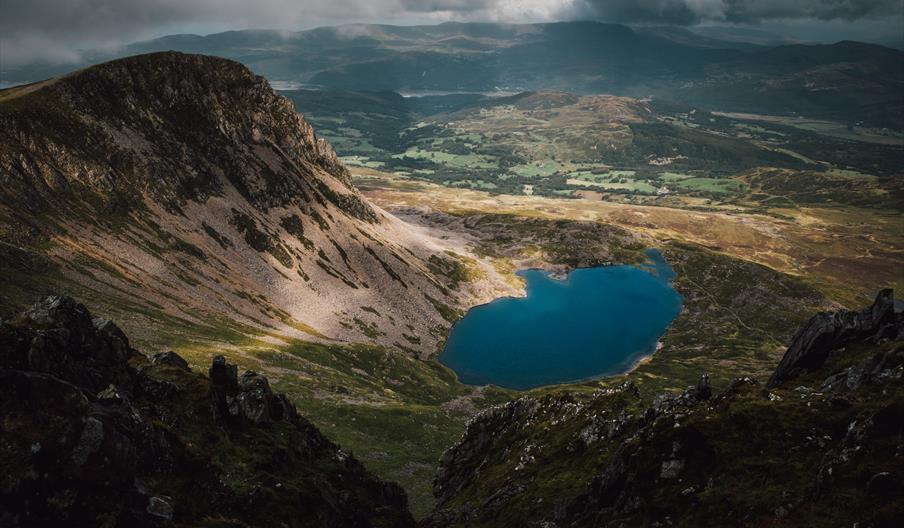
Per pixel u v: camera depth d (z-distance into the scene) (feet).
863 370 150.51
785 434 137.39
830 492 111.55
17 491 81.92
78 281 476.95
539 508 177.68
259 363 453.58
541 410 267.39
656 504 134.62
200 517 112.27
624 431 196.44
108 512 90.99
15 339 127.34
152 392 156.25
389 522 182.50
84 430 94.48
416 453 369.30
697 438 144.97
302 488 154.10
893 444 113.29
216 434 155.33
